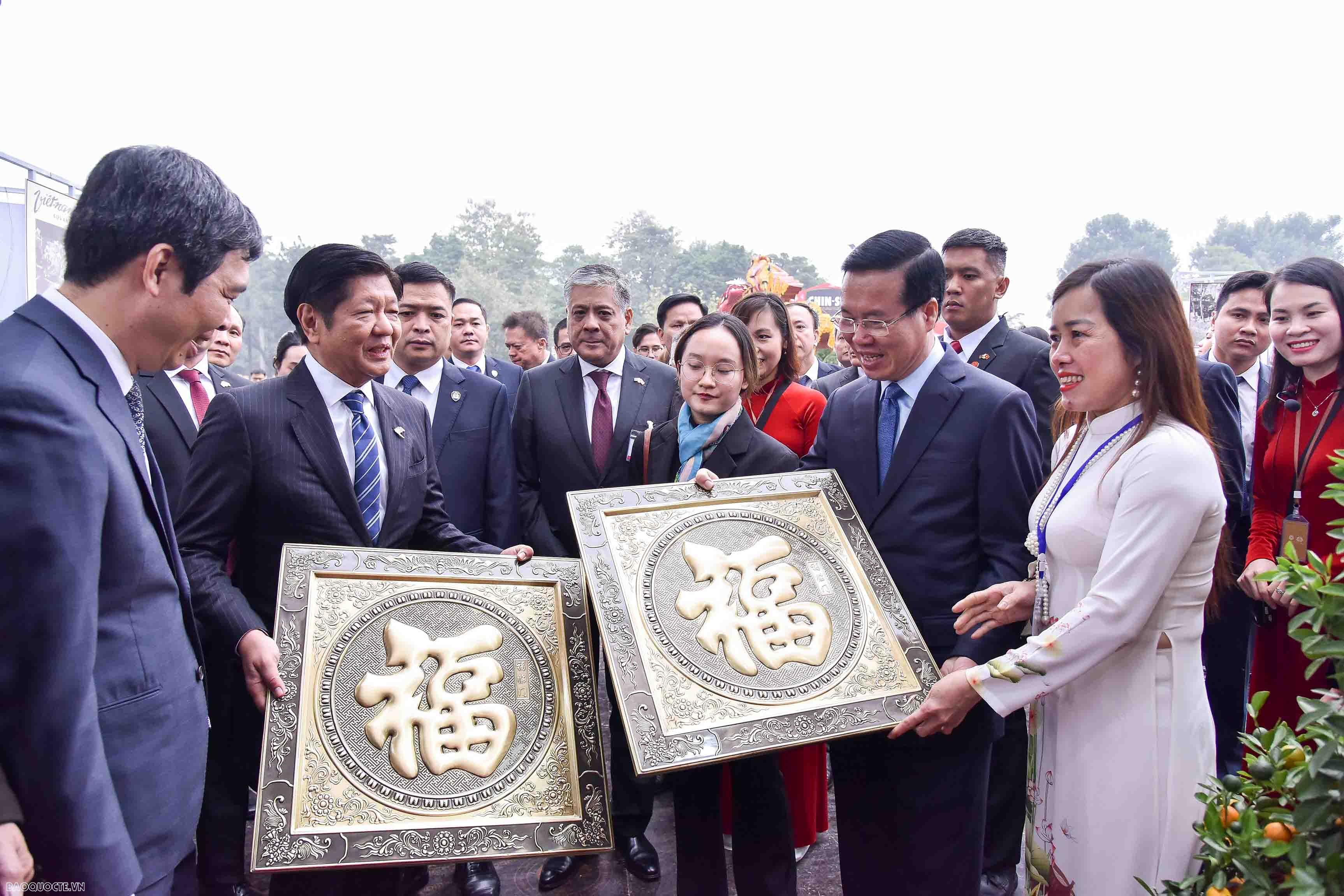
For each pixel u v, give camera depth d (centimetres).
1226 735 342
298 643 193
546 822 185
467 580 216
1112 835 171
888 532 222
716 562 216
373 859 172
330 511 218
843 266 222
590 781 193
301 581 201
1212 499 164
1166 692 170
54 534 125
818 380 427
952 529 216
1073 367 180
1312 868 121
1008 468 209
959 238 337
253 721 224
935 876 208
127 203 140
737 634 204
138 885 135
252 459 214
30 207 374
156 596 154
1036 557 204
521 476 344
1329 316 258
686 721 187
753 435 260
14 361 132
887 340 216
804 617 209
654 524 222
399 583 211
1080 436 192
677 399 339
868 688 198
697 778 231
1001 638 204
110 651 144
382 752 186
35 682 124
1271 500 287
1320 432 267
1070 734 180
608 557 212
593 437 334
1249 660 339
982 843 214
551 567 224
